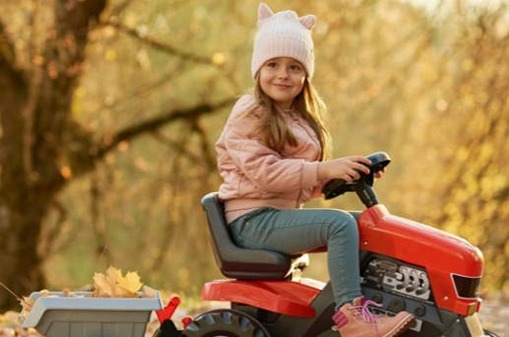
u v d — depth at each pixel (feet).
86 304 14.25
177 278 56.80
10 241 43.29
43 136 43.91
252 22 50.06
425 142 56.18
